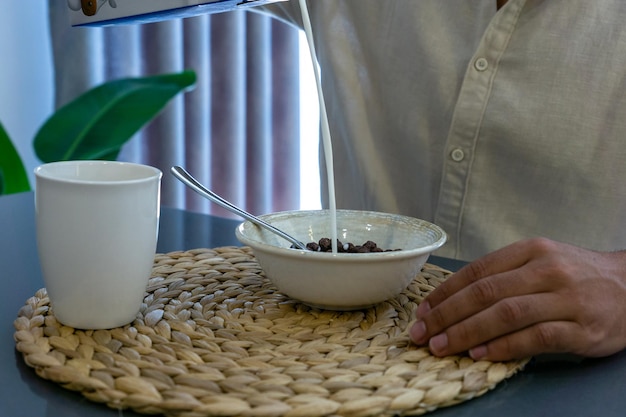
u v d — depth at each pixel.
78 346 0.60
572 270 0.62
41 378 0.57
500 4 1.10
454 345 0.60
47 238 0.61
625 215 1.08
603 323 0.62
